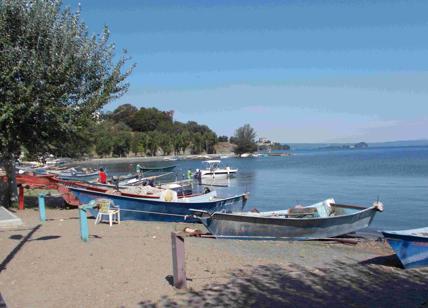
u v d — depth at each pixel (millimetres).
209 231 17828
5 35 20453
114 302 8859
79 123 22547
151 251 13086
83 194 20891
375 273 12742
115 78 23844
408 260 13328
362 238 19734
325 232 18797
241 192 46406
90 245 13695
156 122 184375
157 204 21484
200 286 10086
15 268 11094
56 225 17641
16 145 22172
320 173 74125
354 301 9945
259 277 11305
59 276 10461
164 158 148250
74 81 22609
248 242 17375
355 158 140000
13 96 20312
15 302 8820
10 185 24188
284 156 186750
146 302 8891
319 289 10719
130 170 86250
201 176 63094
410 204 34469
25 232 15844
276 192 46406
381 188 47469
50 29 21734
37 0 21500
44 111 20891
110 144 144625
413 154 164875
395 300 10180
